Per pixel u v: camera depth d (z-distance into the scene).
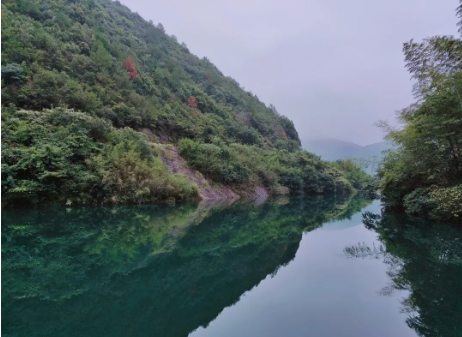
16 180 9.77
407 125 11.01
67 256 5.32
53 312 3.06
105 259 5.31
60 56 20.25
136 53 36.81
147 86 28.66
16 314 2.96
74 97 16.58
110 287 3.92
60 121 12.66
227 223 10.86
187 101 34.47
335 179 38.34
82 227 8.16
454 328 2.79
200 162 21.23
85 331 2.67
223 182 23.25
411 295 3.72
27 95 14.77
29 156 10.16
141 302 3.47
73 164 11.68
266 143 44.06
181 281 4.36
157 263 5.29
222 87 54.75
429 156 9.80
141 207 13.16
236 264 5.47
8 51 16.88
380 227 9.86
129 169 13.41
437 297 3.63
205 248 6.77
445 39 7.99
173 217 11.33
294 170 33.84
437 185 9.76
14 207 10.09
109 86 22.42
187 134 25.59
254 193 26.25
